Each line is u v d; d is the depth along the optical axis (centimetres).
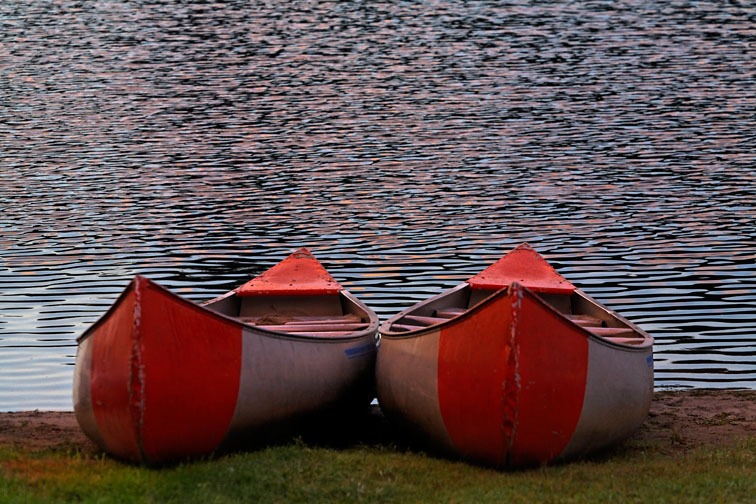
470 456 1051
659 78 4456
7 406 1399
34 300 1858
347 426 1248
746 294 1888
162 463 1021
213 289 1944
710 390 1427
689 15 6172
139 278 986
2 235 2325
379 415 1323
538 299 1005
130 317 987
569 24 5950
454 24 6034
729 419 1270
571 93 4188
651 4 6625
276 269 1472
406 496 939
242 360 1041
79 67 4888
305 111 3928
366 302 1861
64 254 2175
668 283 1962
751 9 6331
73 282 1973
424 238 2303
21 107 4019
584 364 1032
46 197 2705
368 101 4100
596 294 1903
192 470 986
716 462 1062
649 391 1130
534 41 5444
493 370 1005
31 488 910
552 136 3444
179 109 3978
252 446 1084
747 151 3162
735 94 4091
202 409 1015
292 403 1097
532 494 939
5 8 6725
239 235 2339
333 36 5712
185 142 3425
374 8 6688
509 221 2444
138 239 2303
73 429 1197
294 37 5694
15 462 992
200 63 4984
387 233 2348
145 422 990
